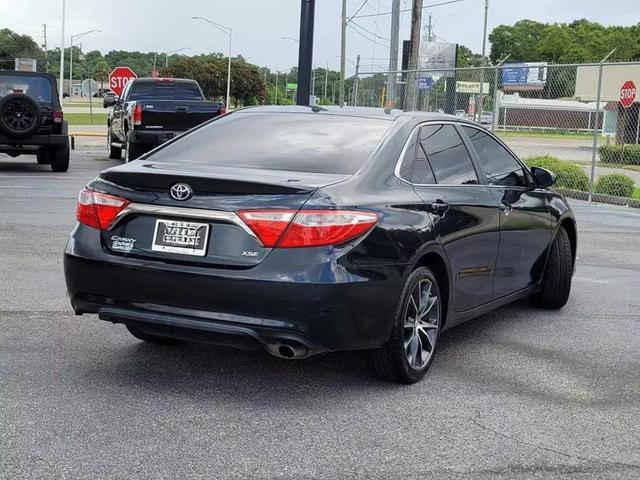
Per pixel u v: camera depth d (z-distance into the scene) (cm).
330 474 381
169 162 522
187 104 1788
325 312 440
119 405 460
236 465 388
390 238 472
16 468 376
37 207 1218
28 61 6009
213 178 455
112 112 2283
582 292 810
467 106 2798
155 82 2125
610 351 602
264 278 438
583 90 4334
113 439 412
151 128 1772
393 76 2436
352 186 474
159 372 519
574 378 536
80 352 554
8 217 1116
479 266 581
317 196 449
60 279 764
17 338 580
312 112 580
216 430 429
